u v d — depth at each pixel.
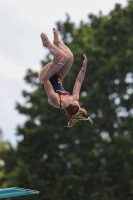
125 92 69.69
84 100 67.69
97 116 69.12
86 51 70.00
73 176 64.62
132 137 66.69
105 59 69.56
